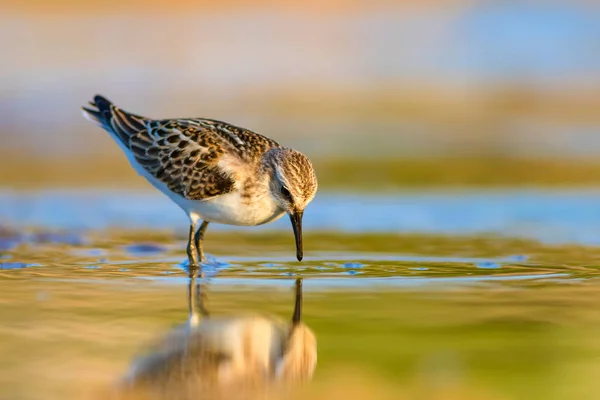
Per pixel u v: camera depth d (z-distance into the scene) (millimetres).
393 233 14875
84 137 21906
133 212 16531
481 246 13812
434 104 25844
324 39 30406
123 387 7602
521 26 30688
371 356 8438
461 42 30109
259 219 12758
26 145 21172
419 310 9984
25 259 12711
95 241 14148
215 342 8812
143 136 13445
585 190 18312
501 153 21516
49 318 9562
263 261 12781
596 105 25828
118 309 9969
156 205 17109
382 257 13023
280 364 8211
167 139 13164
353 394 7574
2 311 9820
